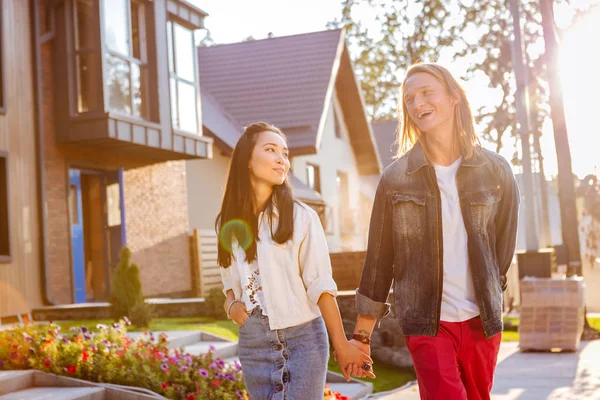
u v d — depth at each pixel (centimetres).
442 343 373
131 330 1095
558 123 1641
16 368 744
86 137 1454
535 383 892
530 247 1488
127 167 1720
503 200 383
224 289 388
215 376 717
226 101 2555
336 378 899
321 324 371
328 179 2864
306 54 2662
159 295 1819
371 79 4300
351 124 3161
